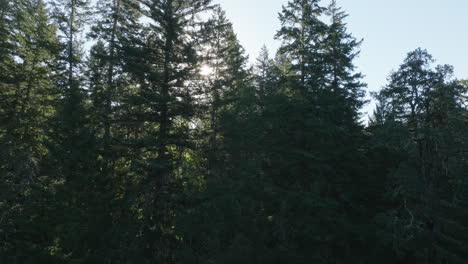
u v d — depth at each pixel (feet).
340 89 61.87
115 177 53.21
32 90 67.97
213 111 59.93
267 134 65.62
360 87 66.18
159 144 50.57
